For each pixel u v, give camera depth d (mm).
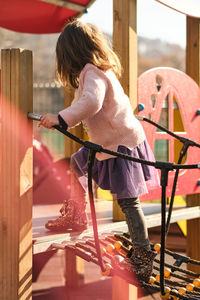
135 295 2891
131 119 2299
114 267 2275
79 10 4090
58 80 2393
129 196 2201
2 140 2217
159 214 3279
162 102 3307
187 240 3938
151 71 3205
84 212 2648
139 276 2242
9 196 2207
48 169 4082
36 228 2727
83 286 3885
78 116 2021
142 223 2260
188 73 3855
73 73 2266
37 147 4266
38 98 14742
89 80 2123
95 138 2273
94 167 2365
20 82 2166
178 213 3477
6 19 4242
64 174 4043
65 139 3971
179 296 2178
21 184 2195
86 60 2215
